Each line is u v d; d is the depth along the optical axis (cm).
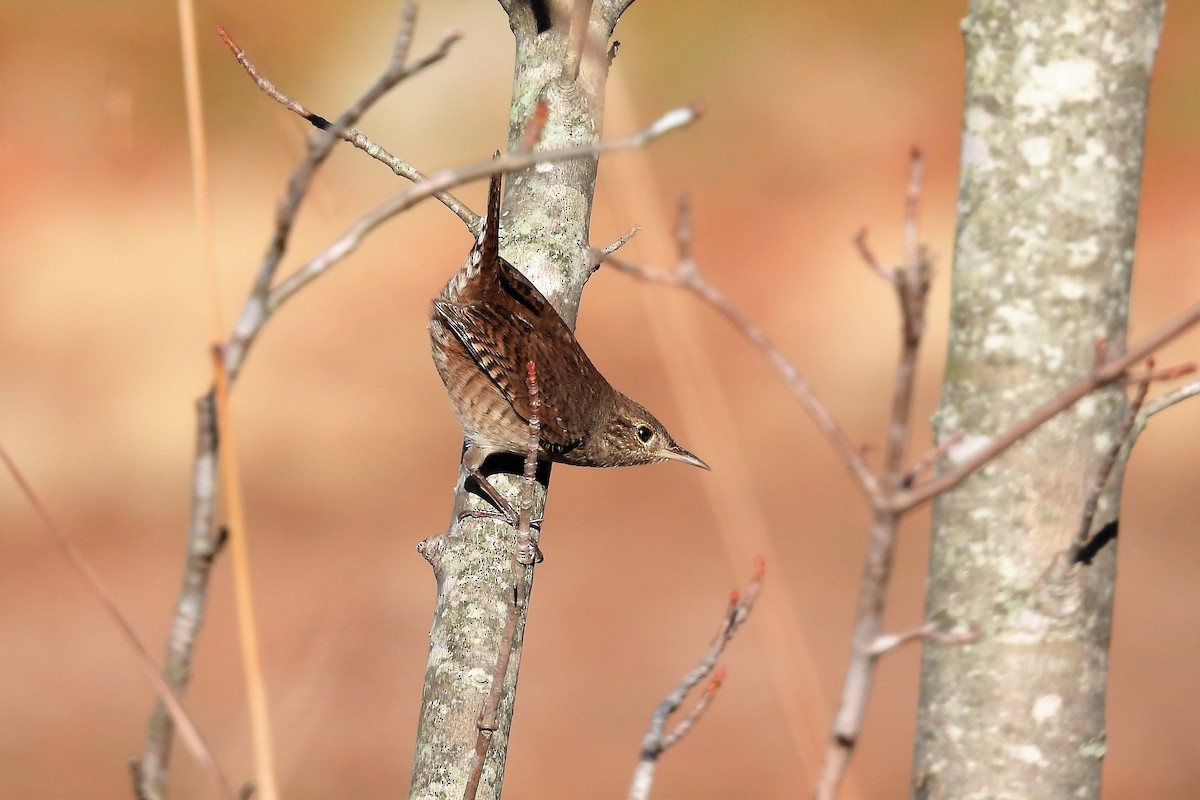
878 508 222
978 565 353
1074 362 347
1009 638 349
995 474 351
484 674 483
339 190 2327
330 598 1594
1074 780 349
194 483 235
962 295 359
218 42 2295
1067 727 349
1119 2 347
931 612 363
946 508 360
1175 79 2664
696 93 2762
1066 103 348
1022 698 348
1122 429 327
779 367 227
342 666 1434
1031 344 349
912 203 218
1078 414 347
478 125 2486
